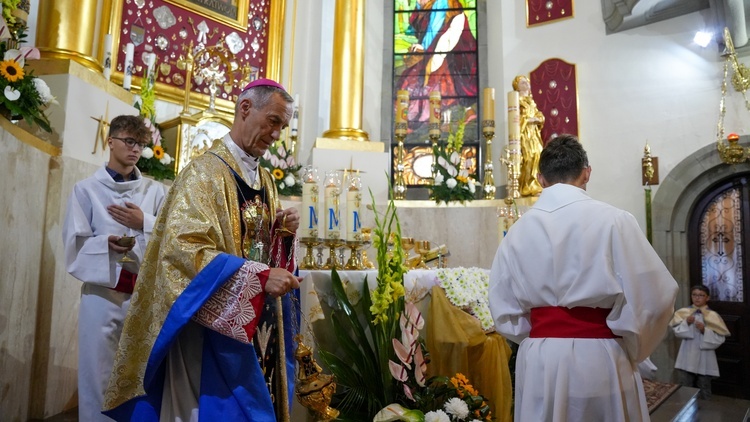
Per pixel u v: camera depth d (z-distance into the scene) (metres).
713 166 6.32
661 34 6.88
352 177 3.46
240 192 1.80
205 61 6.46
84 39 4.53
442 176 6.04
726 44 6.17
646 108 6.86
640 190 6.74
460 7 8.49
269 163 5.43
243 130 1.86
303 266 3.11
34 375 3.14
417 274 3.19
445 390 2.80
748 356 6.18
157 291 1.55
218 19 6.75
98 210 2.49
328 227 3.23
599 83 7.22
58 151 3.52
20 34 3.44
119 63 5.79
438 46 8.43
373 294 2.71
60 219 3.35
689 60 6.64
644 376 5.45
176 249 1.54
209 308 1.51
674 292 1.74
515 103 6.05
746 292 6.27
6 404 2.80
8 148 2.75
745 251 6.31
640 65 6.98
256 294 1.53
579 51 7.43
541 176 2.13
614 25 7.10
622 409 1.69
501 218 5.07
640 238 1.78
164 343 1.46
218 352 1.61
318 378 1.96
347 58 6.82
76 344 3.47
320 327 2.90
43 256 3.24
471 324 3.10
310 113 7.32
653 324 1.72
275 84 1.87
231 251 1.68
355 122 6.75
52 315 3.22
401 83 8.35
